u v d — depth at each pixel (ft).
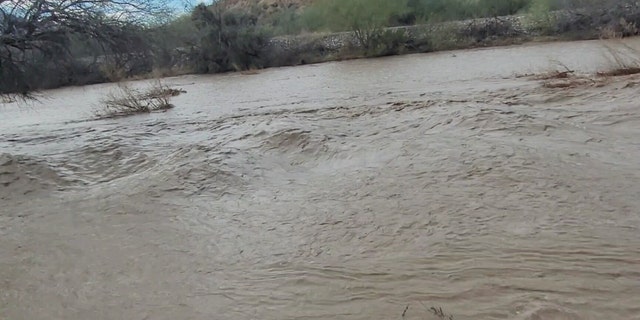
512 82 47.93
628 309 10.14
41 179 24.57
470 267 12.38
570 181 17.24
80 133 41.06
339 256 13.84
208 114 47.06
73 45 31.86
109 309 12.25
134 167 26.48
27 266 15.23
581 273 11.61
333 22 111.65
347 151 24.70
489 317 10.32
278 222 16.90
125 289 13.20
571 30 96.32
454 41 102.89
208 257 14.66
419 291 11.59
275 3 204.85
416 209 16.43
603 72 44.37
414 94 47.39
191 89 80.12
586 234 13.47
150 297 12.65
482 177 18.40
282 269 13.44
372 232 15.15
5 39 28.14
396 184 19.06
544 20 99.14
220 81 90.27
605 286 11.01
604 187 16.56
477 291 11.32
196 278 13.42
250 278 13.12
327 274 12.87
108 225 18.10
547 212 15.07
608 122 25.90
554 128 24.56
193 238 16.22
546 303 10.53
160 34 34.14
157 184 21.88
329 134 28.02
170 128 38.60
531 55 74.18
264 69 108.68
